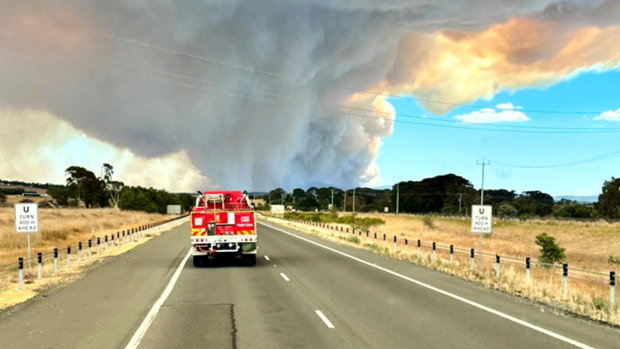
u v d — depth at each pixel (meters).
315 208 147.62
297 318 11.34
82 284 17.20
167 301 13.73
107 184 137.88
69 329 10.35
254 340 9.34
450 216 108.25
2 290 15.80
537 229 66.62
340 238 42.94
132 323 10.91
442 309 12.42
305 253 29.67
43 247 35.75
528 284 15.64
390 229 62.41
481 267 20.34
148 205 122.81
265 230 60.28
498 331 10.02
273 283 17.23
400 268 21.83
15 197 172.50
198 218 22.88
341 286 16.48
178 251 31.59
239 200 24.52
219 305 13.07
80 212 95.62
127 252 30.97
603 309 12.00
